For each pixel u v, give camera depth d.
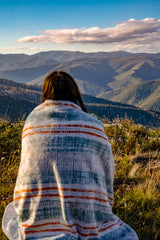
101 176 1.79
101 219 1.79
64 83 1.83
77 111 1.80
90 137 1.71
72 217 1.68
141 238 2.53
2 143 4.46
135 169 3.93
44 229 1.72
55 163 1.66
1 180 3.38
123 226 1.89
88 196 1.66
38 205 1.69
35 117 1.81
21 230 1.80
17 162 4.01
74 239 1.63
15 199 1.79
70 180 1.65
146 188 3.49
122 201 3.05
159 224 2.81
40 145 1.70
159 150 5.39
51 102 1.84
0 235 2.29
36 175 1.69
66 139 1.68
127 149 5.27
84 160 1.68
